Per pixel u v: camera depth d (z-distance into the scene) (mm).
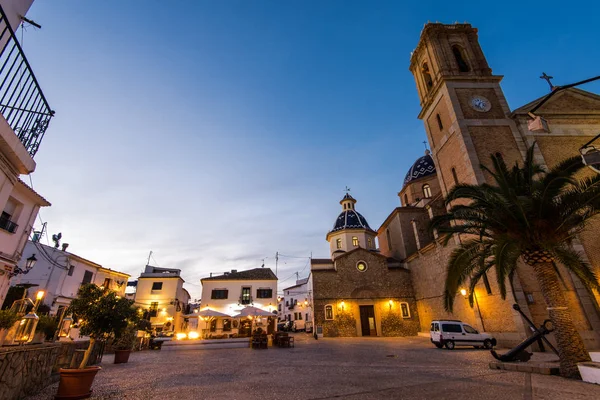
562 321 9453
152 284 37469
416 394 7176
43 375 8016
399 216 33344
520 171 11609
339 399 6898
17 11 5699
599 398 6473
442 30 27391
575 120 22125
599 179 9445
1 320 7785
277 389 8070
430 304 26375
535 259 10125
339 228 40031
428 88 28656
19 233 12367
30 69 6000
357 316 28750
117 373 10961
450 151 23734
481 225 11203
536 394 6898
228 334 31828
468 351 16031
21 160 6219
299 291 56781
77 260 25750
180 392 7855
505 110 22984
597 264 17094
